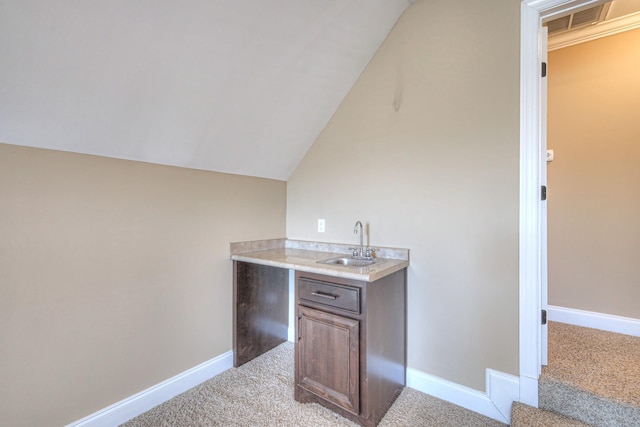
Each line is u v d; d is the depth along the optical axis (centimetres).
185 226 193
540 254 155
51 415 138
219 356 214
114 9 114
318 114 229
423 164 190
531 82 153
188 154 188
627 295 212
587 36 223
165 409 173
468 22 174
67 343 143
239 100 181
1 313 124
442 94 183
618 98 215
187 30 134
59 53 114
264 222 250
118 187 161
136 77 137
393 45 204
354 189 224
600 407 135
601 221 221
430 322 187
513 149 159
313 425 159
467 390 173
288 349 255
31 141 130
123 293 163
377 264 178
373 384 156
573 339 200
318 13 165
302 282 178
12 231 127
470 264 172
